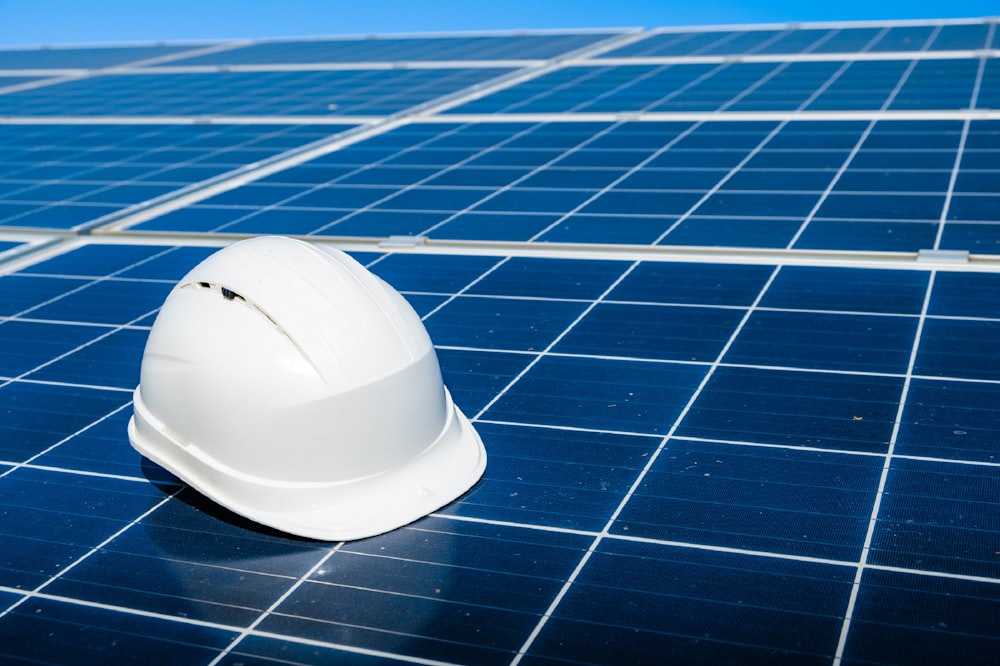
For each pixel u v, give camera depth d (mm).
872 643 1197
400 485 1374
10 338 1779
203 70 4391
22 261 2080
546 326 1740
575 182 2350
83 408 1587
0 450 1507
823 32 4410
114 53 5133
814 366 1600
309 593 1281
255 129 3084
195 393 1375
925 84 3111
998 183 2186
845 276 1844
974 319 1691
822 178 2279
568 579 1278
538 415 1526
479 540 1334
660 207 2174
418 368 1389
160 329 1412
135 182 2541
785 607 1235
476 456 1433
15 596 1290
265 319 1368
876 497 1362
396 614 1252
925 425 1471
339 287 1385
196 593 1287
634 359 1639
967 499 1353
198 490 1388
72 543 1355
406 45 4785
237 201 2355
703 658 1191
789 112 2850
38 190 2514
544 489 1398
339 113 3238
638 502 1372
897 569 1271
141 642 1234
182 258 2066
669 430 1485
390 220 2189
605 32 4875
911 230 1991
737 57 3855
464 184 2385
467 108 3197
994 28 4188
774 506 1357
